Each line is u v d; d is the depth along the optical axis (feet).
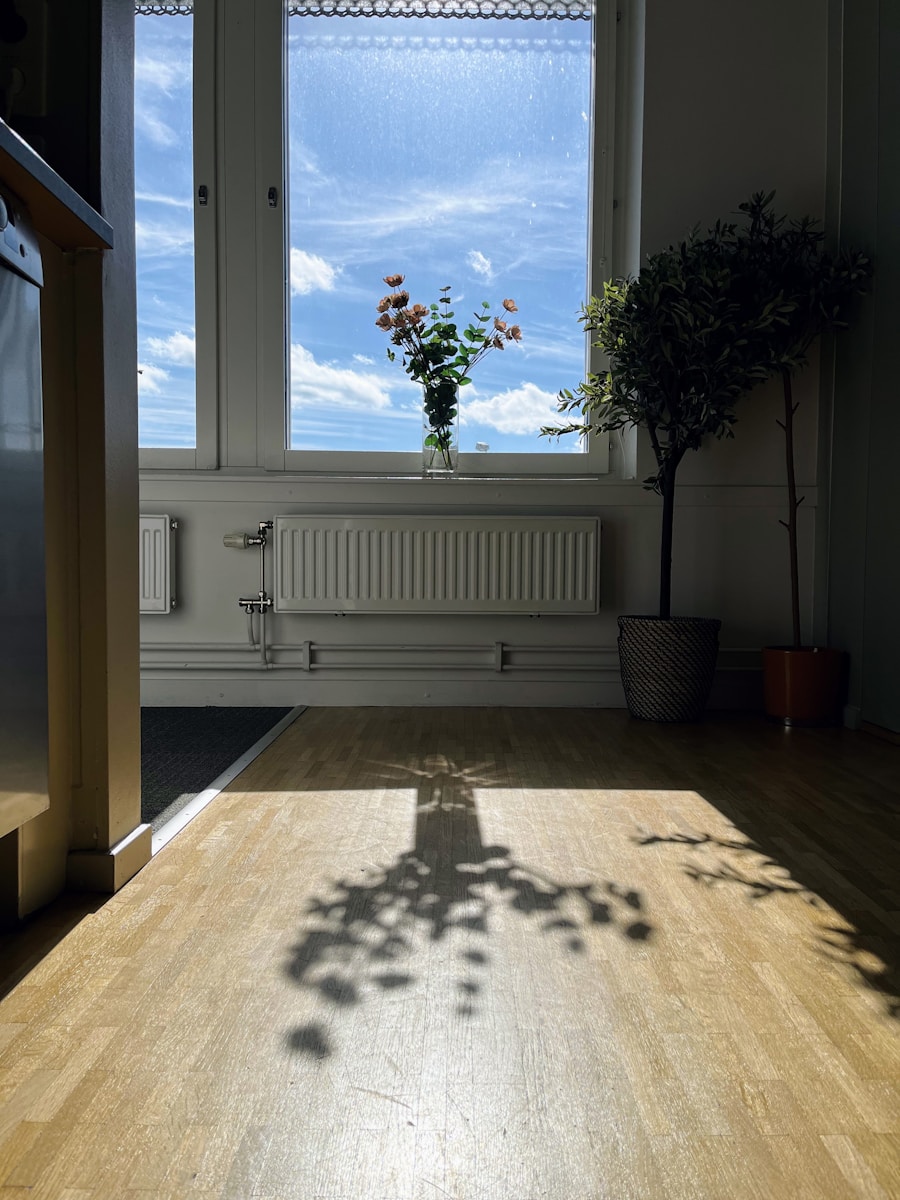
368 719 10.80
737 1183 2.85
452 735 9.91
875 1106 3.27
